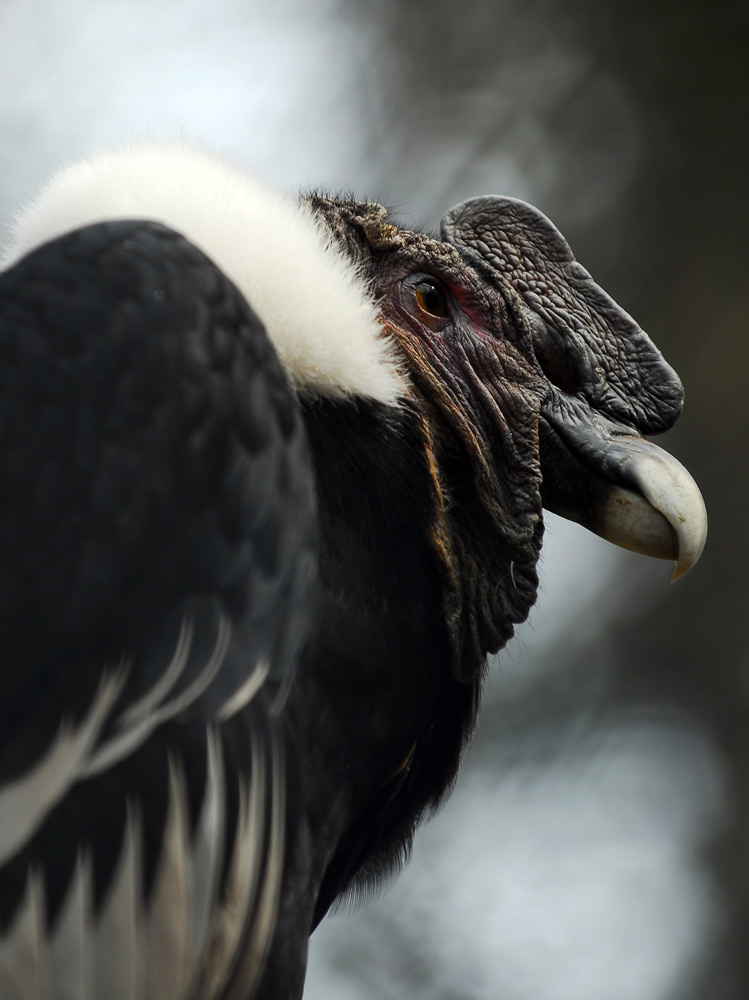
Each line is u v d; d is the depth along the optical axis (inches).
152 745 220.1
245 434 221.3
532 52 316.2
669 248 302.7
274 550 221.3
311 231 225.6
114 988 219.5
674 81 309.6
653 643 296.0
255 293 224.1
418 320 227.6
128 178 224.4
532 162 308.2
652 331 299.4
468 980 267.0
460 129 310.2
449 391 227.5
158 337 221.0
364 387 224.8
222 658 220.5
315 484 224.2
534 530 227.6
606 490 228.1
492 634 227.3
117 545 220.1
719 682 292.7
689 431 297.1
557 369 228.7
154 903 219.8
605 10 314.8
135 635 220.1
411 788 227.0
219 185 224.8
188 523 220.5
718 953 277.1
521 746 287.0
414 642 225.5
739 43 308.8
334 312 224.7
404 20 314.7
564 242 229.1
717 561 295.7
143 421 220.5
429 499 225.8
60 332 220.8
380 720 225.1
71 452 220.2
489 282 228.5
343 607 224.4
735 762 288.8
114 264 221.5
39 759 219.5
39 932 219.1
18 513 219.9
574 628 298.5
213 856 220.1
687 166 305.7
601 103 311.3
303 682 223.5
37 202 225.5
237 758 220.5
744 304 298.2
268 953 222.8
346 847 226.4
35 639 219.6
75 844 219.5
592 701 291.9
